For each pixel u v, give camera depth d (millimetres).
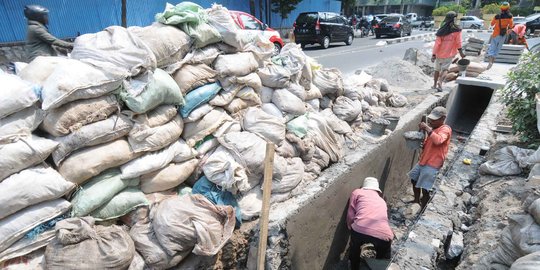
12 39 8922
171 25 2992
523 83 4309
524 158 3709
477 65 8344
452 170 4227
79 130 2268
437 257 2871
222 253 2650
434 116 4441
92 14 10867
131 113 2521
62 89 2143
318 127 4031
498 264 2303
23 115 2123
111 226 2326
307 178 3615
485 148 4621
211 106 3127
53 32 9953
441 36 7023
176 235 2301
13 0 8875
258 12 18078
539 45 9266
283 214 2975
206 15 3244
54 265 1985
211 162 2816
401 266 2605
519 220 2219
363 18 25250
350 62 11641
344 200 4062
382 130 4910
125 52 2537
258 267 2588
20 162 2045
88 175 2301
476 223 3186
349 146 4543
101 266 2023
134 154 2555
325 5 24234
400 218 5082
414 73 8383
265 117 3400
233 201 2869
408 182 6340
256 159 2932
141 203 2572
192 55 3010
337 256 4281
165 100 2711
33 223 2070
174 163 2838
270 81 3740
